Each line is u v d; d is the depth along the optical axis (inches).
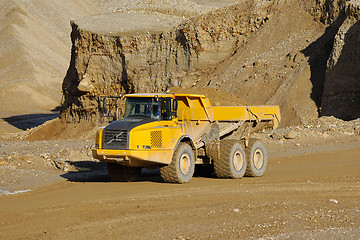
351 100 2470.5
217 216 751.1
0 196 977.5
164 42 3843.5
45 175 1256.2
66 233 676.7
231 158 1142.3
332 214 749.3
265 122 1334.9
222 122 1182.3
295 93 2696.9
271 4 3506.4
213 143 1127.6
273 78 2913.4
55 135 4367.6
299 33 3120.1
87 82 4124.0
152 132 1008.9
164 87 3772.1
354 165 1349.7
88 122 4234.7
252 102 2854.3
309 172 1256.8
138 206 829.2
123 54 3971.5
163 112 1052.5
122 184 1078.4
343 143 1739.7
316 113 2559.1
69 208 826.8
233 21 3602.4
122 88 4074.8
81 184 1104.2
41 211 812.0
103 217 761.6
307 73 2758.4
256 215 753.0
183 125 1079.6
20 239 655.8
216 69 3499.0
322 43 2888.8
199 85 3459.6
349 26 2610.7
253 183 1070.4
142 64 3924.7
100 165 1440.7
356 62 2481.5
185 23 3786.9
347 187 994.7
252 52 3282.5
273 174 1251.2
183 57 3720.5
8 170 1293.1
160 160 1016.2
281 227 680.4
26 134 4537.4
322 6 3102.9
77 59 4195.4
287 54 3016.7
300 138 1854.1
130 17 4734.3
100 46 4094.5
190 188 995.3
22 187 1090.7
